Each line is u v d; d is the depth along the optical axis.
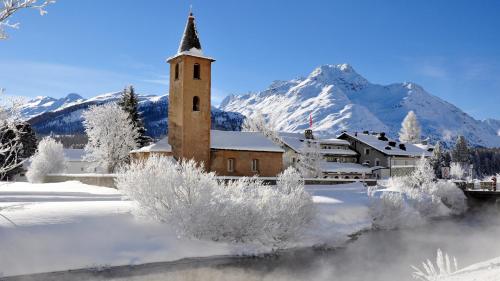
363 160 88.62
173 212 23.62
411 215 37.38
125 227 22.72
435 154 111.75
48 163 56.31
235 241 24.53
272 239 25.61
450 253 26.25
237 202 24.73
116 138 60.16
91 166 61.97
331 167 79.12
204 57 49.34
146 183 23.94
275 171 52.31
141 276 19.20
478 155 155.12
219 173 49.56
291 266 22.22
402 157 86.62
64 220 21.59
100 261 20.03
